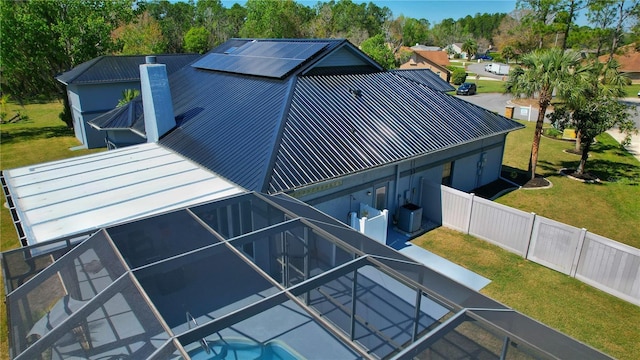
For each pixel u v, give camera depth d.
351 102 17.77
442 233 16.66
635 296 11.92
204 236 9.77
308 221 10.15
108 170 14.34
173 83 25.06
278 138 14.16
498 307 7.09
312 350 9.72
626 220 17.47
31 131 37.34
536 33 53.47
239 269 9.91
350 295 11.17
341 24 94.19
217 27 81.06
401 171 16.69
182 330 9.48
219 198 11.62
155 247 9.52
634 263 11.82
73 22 35.31
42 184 13.02
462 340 6.32
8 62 33.78
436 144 16.67
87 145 31.17
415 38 142.88
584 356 5.85
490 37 156.75
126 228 9.77
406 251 15.13
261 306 6.70
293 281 11.15
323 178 13.08
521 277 13.38
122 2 39.94
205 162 14.63
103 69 31.20
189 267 9.65
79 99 30.11
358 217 15.45
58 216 10.73
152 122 17.80
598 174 23.52
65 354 6.16
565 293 12.49
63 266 8.12
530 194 20.48
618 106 21.80
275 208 11.04
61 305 7.25
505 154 28.00
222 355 9.64
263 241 11.51
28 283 7.77
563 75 19.08
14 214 11.34
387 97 19.09
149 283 9.45
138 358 5.77
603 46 62.16
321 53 19.48
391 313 10.55
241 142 15.02
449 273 13.61
